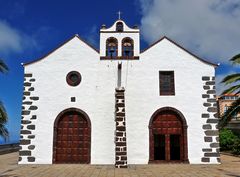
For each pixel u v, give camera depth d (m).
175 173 16.67
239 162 21.81
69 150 21.03
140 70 21.78
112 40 22.31
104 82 21.64
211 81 21.56
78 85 21.59
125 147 19.42
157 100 21.42
